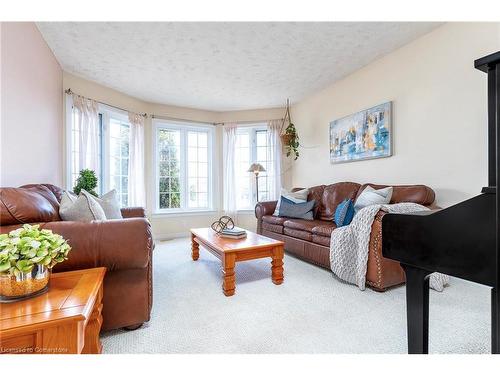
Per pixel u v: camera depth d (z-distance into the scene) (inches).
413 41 108.4
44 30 97.7
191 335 61.1
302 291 86.4
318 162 167.6
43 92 102.8
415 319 45.1
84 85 139.7
